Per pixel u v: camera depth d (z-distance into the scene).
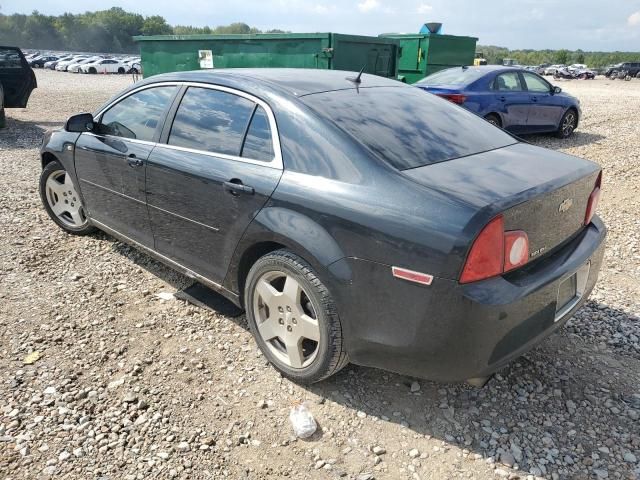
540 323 2.54
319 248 2.60
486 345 2.32
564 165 2.91
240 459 2.49
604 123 13.54
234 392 2.94
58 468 2.40
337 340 2.68
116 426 2.65
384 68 10.38
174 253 3.66
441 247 2.26
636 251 5.00
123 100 4.12
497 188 2.45
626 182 7.43
